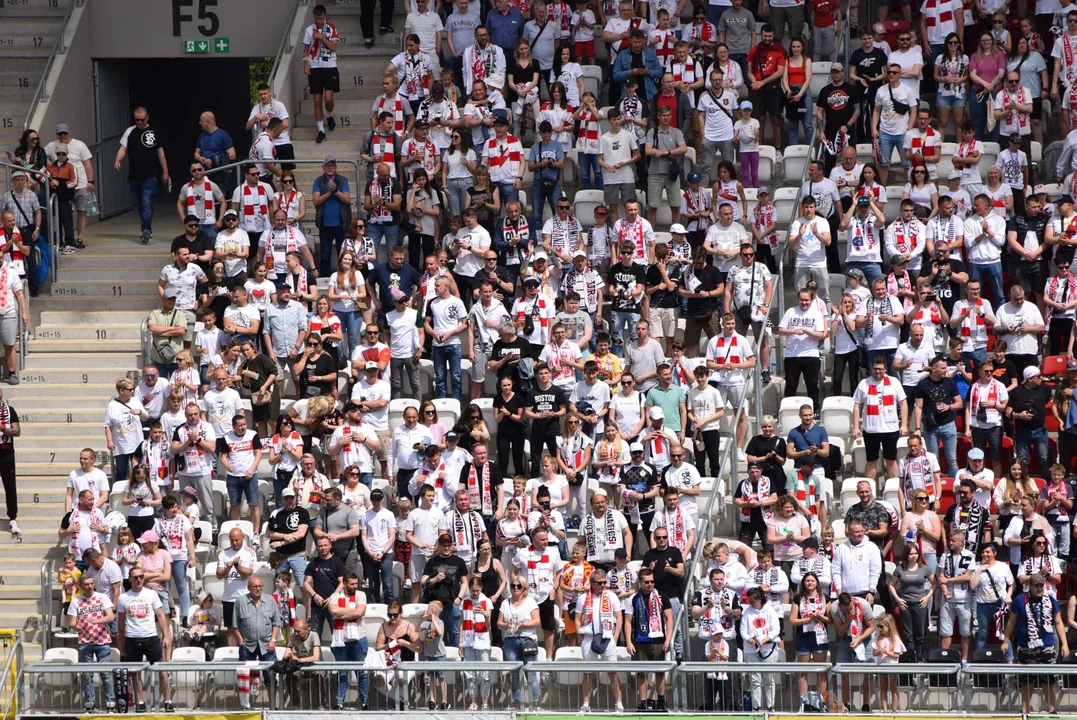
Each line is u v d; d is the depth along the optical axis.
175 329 79.75
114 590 69.25
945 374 74.50
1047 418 77.69
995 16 92.06
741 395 76.19
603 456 72.50
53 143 91.19
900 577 67.12
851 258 81.94
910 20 98.44
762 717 59.94
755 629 65.12
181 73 115.19
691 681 61.78
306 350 77.62
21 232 86.00
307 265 84.50
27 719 61.09
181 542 70.44
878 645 64.44
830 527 68.06
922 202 84.31
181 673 62.09
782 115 93.25
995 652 66.50
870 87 89.88
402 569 71.88
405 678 61.81
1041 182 92.31
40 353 84.62
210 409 74.62
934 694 60.84
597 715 60.22
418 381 79.75
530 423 73.94
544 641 69.62
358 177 90.50
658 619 65.81
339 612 66.12
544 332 78.69
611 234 83.31
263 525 76.31
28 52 101.94
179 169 115.25
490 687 61.56
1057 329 80.50
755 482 69.69
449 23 94.50
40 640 72.50
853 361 78.25
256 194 85.50
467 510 69.31
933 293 77.38
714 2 94.56
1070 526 70.75
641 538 72.81
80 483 73.62
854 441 75.75
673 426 73.81
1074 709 60.47
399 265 80.94
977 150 85.00
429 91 91.12
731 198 84.81
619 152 86.38
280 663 61.84
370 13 99.00
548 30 93.25
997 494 70.56
